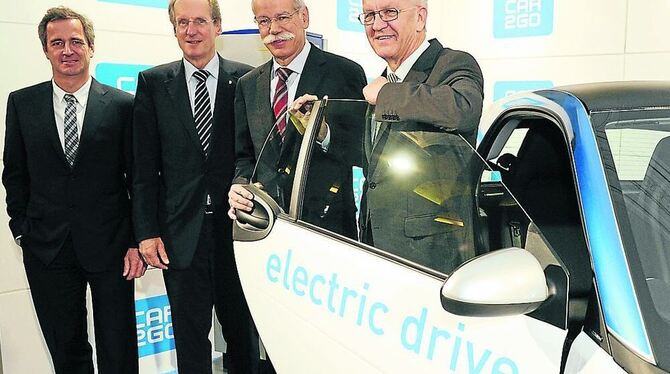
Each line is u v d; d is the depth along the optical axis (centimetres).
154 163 277
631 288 117
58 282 277
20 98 271
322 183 193
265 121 259
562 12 441
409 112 174
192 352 288
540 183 189
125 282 287
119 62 330
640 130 149
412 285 149
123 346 288
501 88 480
